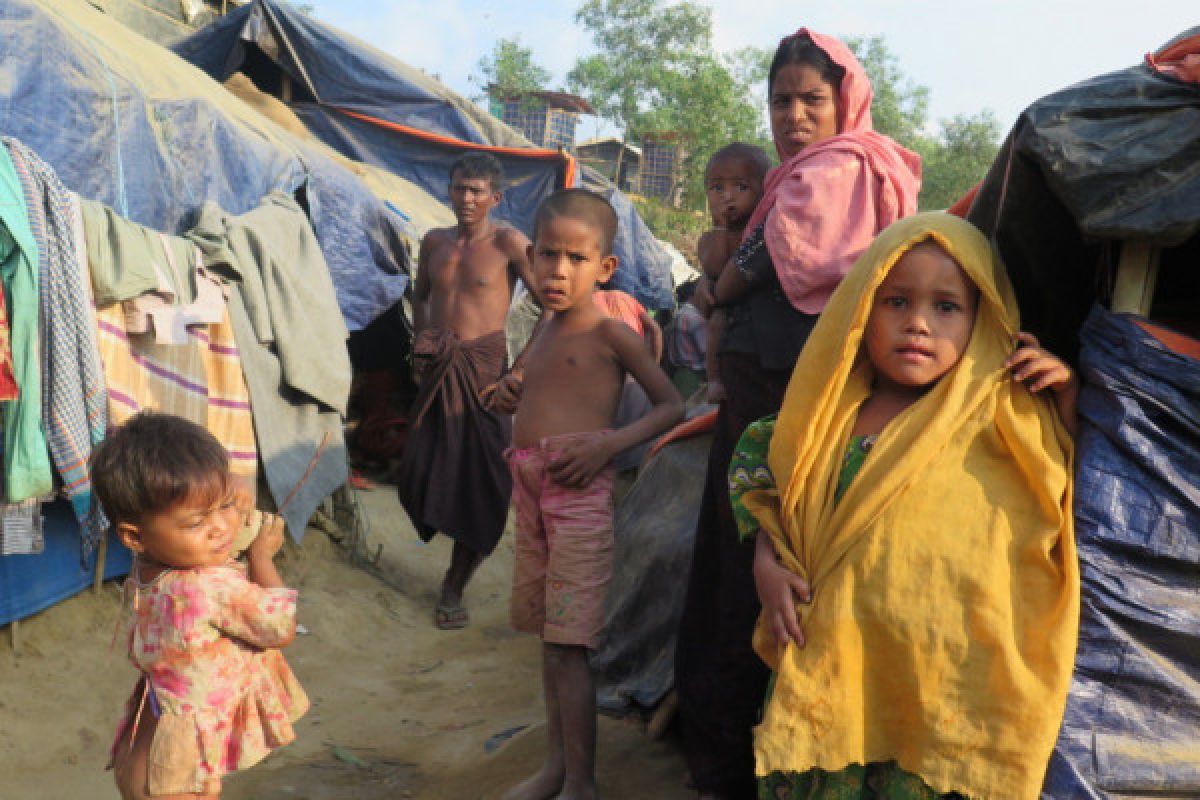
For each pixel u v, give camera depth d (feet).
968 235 6.62
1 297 11.55
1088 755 5.92
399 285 23.79
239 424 16.62
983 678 6.00
